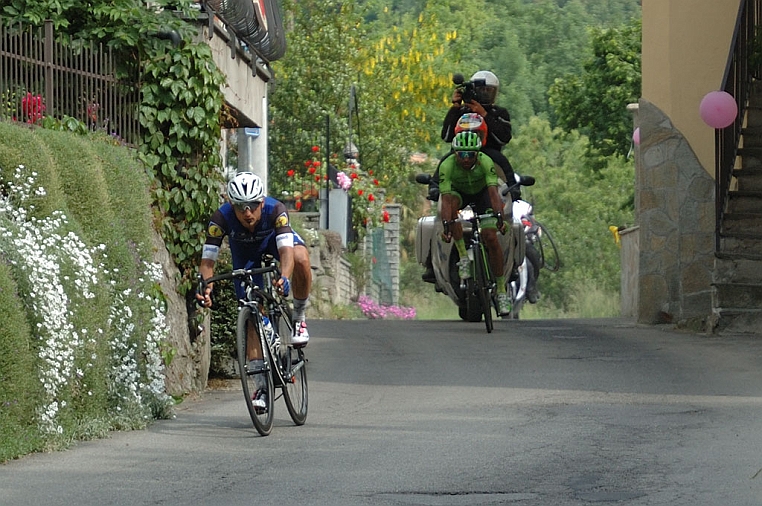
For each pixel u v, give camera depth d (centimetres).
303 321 3456
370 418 3456
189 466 2756
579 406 3556
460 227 5900
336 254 10356
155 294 3772
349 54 14650
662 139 6300
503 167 6316
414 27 17712
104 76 3988
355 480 2553
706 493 2366
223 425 3422
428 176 6694
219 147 4253
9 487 2522
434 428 3225
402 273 19175
